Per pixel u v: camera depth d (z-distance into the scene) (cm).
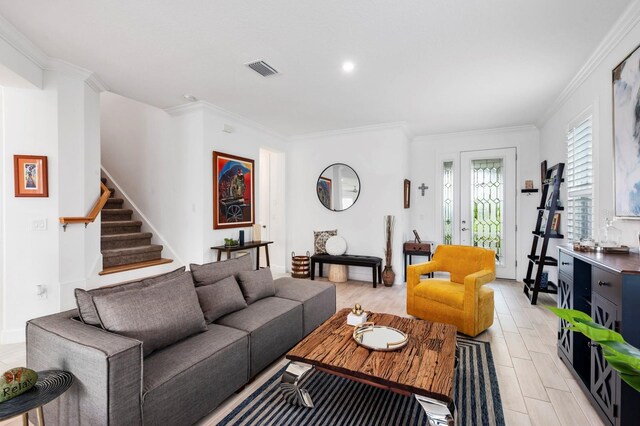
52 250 300
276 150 570
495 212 538
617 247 214
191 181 433
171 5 213
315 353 183
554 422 181
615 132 235
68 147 310
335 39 254
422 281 350
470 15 221
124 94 380
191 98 392
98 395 136
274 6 213
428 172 578
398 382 153
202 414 175
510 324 332
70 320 173
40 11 219
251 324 225
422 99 388
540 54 275
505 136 527
